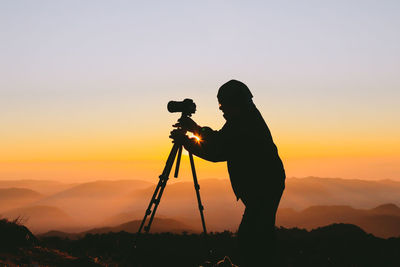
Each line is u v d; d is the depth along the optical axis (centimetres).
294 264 1469
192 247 1576
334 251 1769
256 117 502
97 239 1553
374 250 1794
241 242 483
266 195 482
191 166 608
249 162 486
